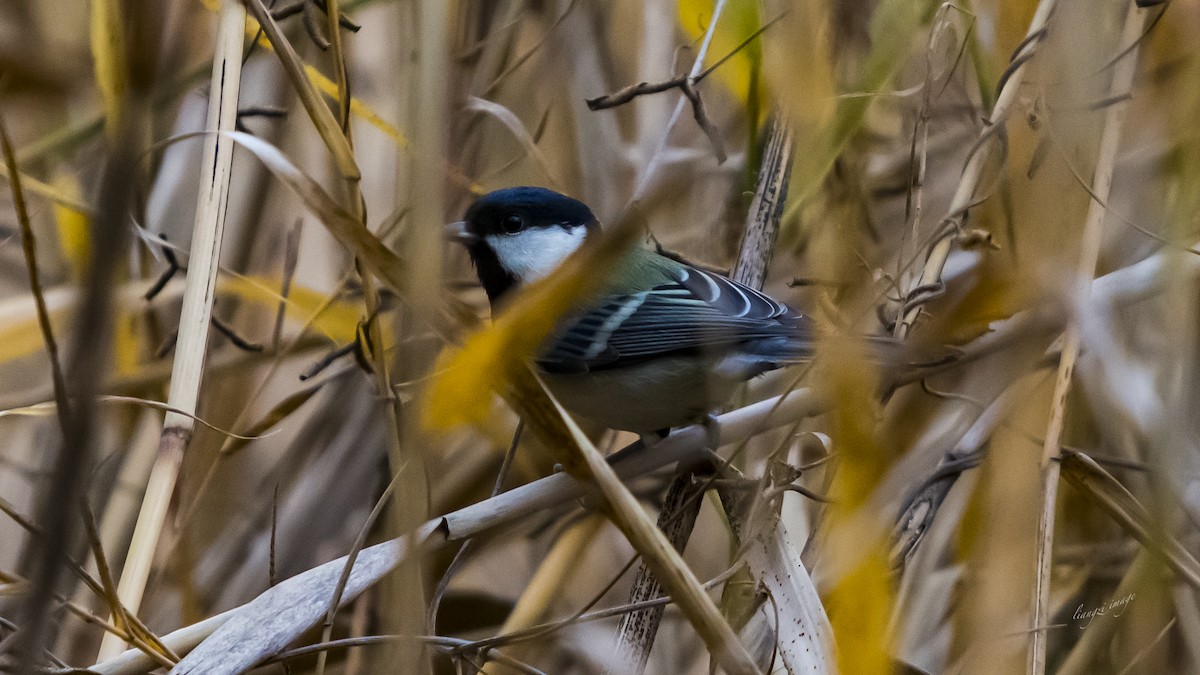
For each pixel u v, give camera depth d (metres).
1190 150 3.50
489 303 6.75
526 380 2.95
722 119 6.89
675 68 6.12
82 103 5.66
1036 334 4.33
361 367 5.33
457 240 6.19
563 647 5.71
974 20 5.14
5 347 5.61
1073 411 5.28
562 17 6.22
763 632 4.61
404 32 4.70
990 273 3.76
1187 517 4.30
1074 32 3.71
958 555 4.67
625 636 4.95
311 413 7.05
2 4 4.30
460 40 6.17
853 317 3.05
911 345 3.53
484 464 6.55
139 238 6.14
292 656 3.97
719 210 6.37
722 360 5.59
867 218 4.98
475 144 6.65
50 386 6.14
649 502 6.44
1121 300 4.52
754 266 5.77
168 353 6.72
